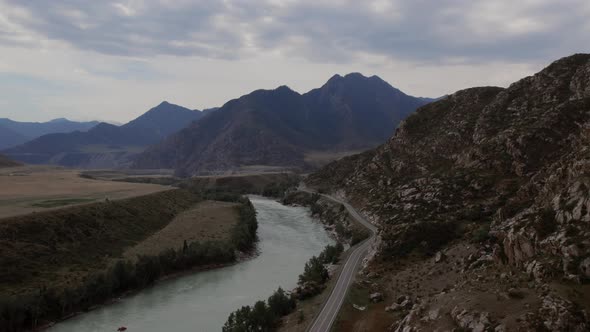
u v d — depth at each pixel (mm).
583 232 47594
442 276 66938
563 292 41781
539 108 126125
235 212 157125
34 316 64438
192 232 121500
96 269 85062
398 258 82688
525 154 106562
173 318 69875
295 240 132125
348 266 88438
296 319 63281
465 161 124125
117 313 71875
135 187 178000
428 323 47531
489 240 68625
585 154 57688
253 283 88750
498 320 41000
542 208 57094
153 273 87438
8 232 83500
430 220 91938
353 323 59844
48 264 80750
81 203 116125
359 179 186000
